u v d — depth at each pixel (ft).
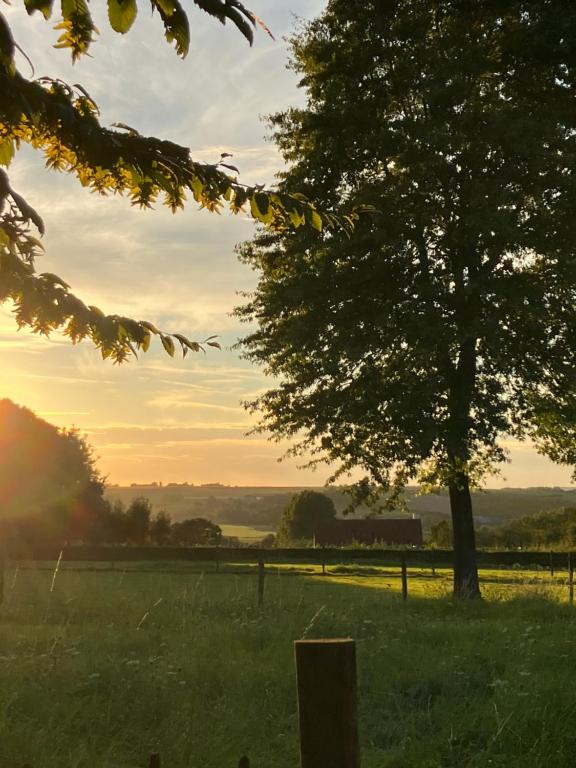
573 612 50.16
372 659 29.58
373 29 75.56
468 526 80.94
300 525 330.34
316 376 75.15
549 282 73.31
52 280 11.87
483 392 74.18
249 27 9.41
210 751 19.56
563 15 71.15
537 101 76.89
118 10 8.96
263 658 31.07
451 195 72.84
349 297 71.51
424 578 109.81
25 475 204.23
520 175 70.03
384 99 75.66
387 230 70.79
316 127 74.79
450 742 19.39
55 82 12.23
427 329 67.51
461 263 74.54
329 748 9.25
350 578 105.50
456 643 34.96
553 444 84.74
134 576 87.25
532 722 19.69
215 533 225.35
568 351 73.00
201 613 46.52
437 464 77.66
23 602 51.21
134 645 33.73
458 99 72.13
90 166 12.77
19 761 17.42
